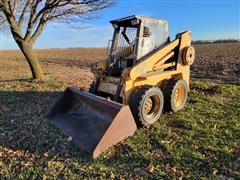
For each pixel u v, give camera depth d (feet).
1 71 63.21
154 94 21.24
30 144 19.24
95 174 15.43
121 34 24.08
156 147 18.24
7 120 23.95
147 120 21.03
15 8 37.40
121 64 23.73
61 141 19.47
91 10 37.81
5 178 15.35
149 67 21.88
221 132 20.42
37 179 15.23
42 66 76.33
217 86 33.60
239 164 15.94
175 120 22.67
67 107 23.32
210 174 15.02
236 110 25.25
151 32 22.84
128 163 16.43
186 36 24.70
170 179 14.71
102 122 19.03
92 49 231.71
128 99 20.95
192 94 30.89
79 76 49.14
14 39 39.27
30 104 28.55
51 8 36.68
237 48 153.48
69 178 15.14
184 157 16.78
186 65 25.31
